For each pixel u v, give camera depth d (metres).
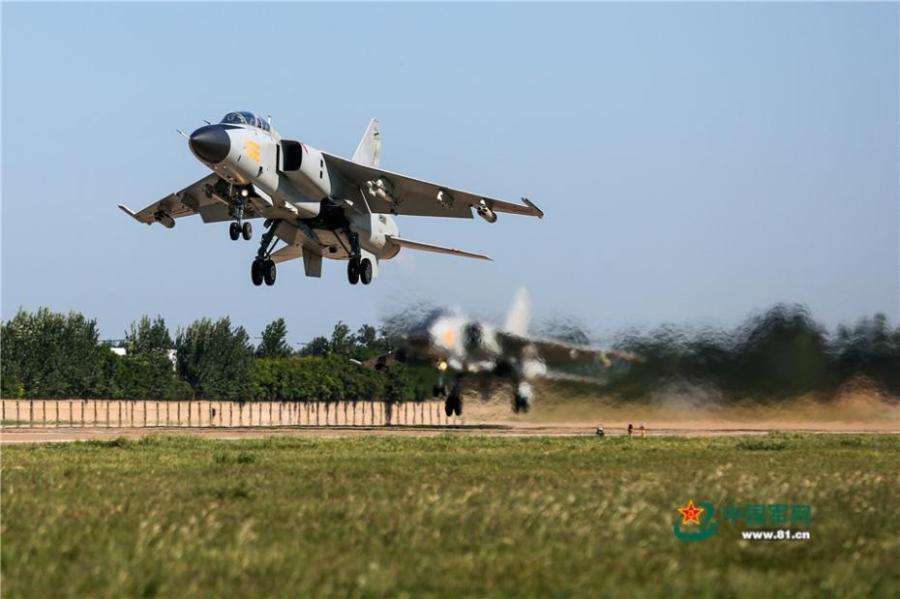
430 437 77.69
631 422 95.75
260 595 25.20
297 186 76.38
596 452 63.28
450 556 29.72
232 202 73.19
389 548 30.73
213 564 27.67
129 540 31.02
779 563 30.73
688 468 53.16
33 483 45.06
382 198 81.12
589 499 39.56
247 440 72.44
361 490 42.72
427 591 25.95
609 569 28.56
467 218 83.38
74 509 37.16
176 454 60.88
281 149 74.31
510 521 34.50
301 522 34.50
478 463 55.25
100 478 47.25
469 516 35.22
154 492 42.00
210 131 67.62
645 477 47.47
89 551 29.81
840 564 29.30
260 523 34.47
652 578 27.94
